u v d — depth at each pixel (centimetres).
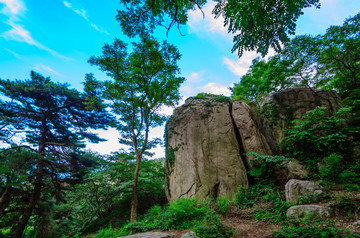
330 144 813
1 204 1182
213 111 1254
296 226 411
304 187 612
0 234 1255
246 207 730
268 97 1232
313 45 1012
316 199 546
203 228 514
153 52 1007
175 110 1416
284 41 565
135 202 942
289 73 1160
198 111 1280
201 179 969
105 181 1282
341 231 338
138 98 1191
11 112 1418
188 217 645
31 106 1569
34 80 1522
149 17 496
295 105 1109
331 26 1012
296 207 505
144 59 1060
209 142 1112
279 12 501
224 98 1339
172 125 1341
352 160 736
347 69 1209
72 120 1731
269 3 479
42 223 1484
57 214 1750
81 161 1636
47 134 1652
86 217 1541
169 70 1114
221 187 921
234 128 1209
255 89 1700
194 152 1096
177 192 1009
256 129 1138
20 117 1508
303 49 1021
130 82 1118
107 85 1073
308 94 1119
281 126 1089
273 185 858
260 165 969
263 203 712
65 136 1747
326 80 1352
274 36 565
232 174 963
